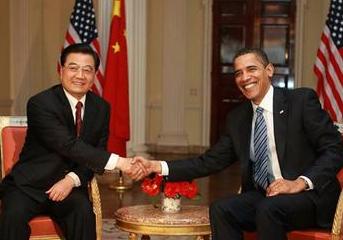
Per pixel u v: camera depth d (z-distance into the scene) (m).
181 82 11.40
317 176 3.32
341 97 6.95
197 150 11.45
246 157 3.56
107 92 7.26
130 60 8.23
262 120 3.52
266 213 3.22
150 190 3.61
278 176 3.51
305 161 3.48
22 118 4.05
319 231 3.37
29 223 3.50
